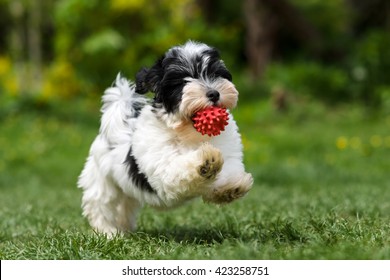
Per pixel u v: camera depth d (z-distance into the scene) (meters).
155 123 5.00
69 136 16.02
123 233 5.67
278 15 20.44
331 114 17.98
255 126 16.97
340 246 4.46
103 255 4.81
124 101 5.51
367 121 17.12
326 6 22.27
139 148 5.05
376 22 22.36
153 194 5.18
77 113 18.19
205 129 4.67
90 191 5.78
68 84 19.84
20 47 21.75
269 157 14.05
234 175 4.88
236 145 5.07
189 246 4.88
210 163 4.59
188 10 20.83
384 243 4.62
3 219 7.12
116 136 5.42
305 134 15.84
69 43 19.88
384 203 7.25
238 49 22.25
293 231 5.18
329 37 21.67
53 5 22.09
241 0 22.59
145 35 19.75
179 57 4.89
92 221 5.84
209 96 4.67
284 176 11.81
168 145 4.94
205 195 4.97
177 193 4.85
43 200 9.25
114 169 5.41
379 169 12.73
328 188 9.59
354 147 14.18
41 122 16.95
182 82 4.79
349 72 19.95
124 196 5.77
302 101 18.50
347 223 5.38
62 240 5.14
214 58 4.95
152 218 6.71
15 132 16.16
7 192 11.18
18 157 14.45
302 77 19.39
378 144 14.30
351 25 22.59
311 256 4.32
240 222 6.04
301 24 20.66
